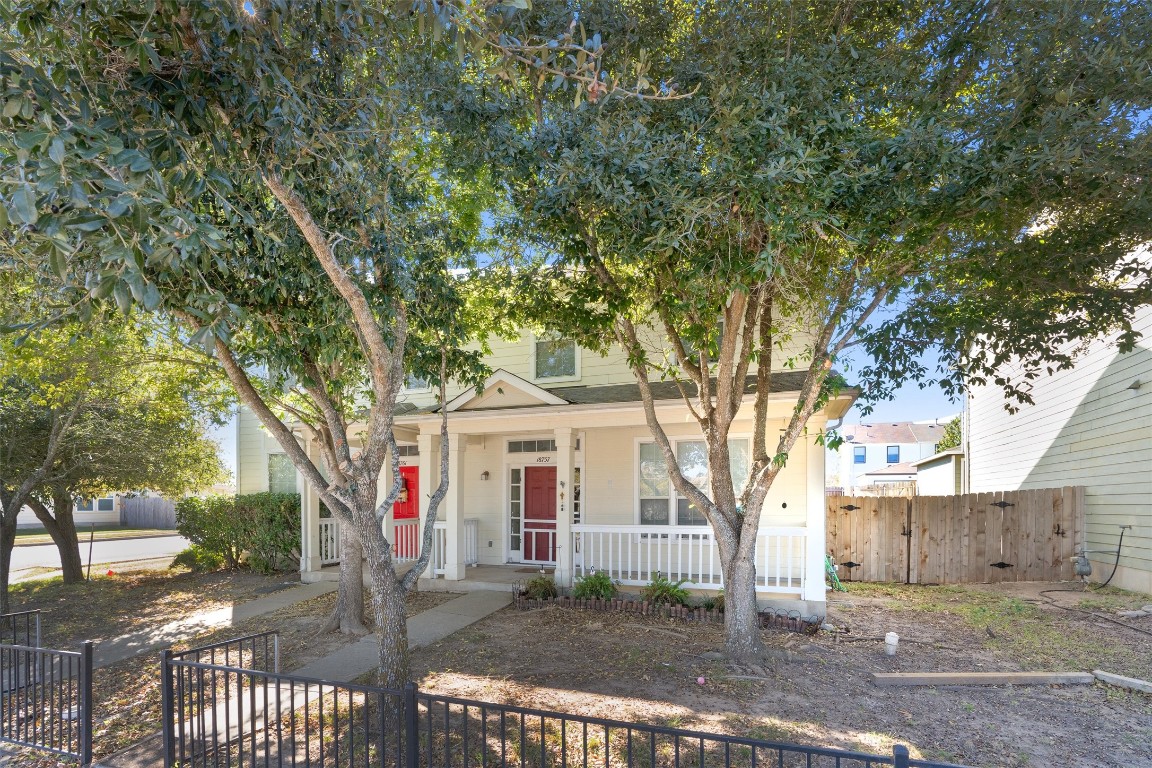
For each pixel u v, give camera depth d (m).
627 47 6.77
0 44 3.07
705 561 11.73
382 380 5.73
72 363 9.05
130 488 13.86
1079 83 5.77
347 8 4.37
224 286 5.61
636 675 7.02
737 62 6.61
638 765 5.02
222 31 4.04
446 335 7.18
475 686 6.78
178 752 5.40
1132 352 11.17
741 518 7.84
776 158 5.85
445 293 7.11
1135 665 7.25
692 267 6.30
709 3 6.89
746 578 7.62
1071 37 5.76
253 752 4.40
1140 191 5.71
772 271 5.79
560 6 6.56
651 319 10.57
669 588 10.09
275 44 4.68
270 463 17.70
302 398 9.36
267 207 5.75
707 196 6.00
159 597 12.42
